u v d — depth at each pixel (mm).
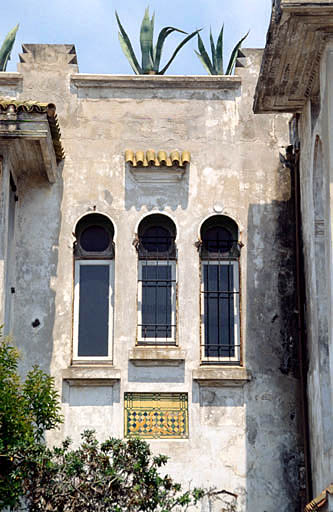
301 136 16797
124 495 14336
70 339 16656
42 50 17953
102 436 16219
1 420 13445
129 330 16703
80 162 17422
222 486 16094
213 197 17344
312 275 15867
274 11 14102
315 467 15531
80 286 17141
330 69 14141
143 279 17156
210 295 17156
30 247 17031
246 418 16406
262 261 17094
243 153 17578
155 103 17766
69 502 14227
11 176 16500
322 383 15062
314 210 15812
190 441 16266
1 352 13836
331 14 13695
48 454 14188
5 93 17766
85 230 17391
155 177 17391
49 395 14484
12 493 13836
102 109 17703
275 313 16875
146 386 16453
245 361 16641
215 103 17781
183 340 16688
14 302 16766
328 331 14008
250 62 17984
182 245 17109
